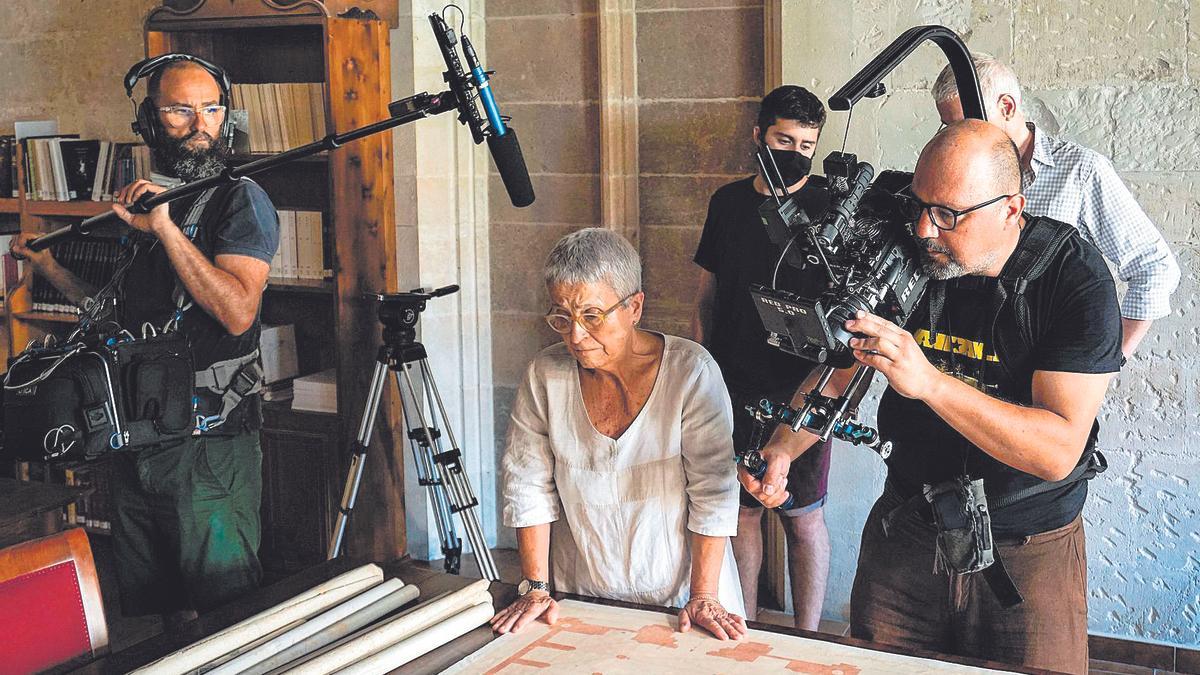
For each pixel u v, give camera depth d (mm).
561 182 4516
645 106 4266
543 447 2285
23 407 2713
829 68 3764
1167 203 3488
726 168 4199
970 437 1958
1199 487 3572
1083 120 3541
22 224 4816
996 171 1865
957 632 2295
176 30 4305
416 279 4484
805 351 1814
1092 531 3729
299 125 4312
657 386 2184
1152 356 3570
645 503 2205
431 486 3977
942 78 2791
